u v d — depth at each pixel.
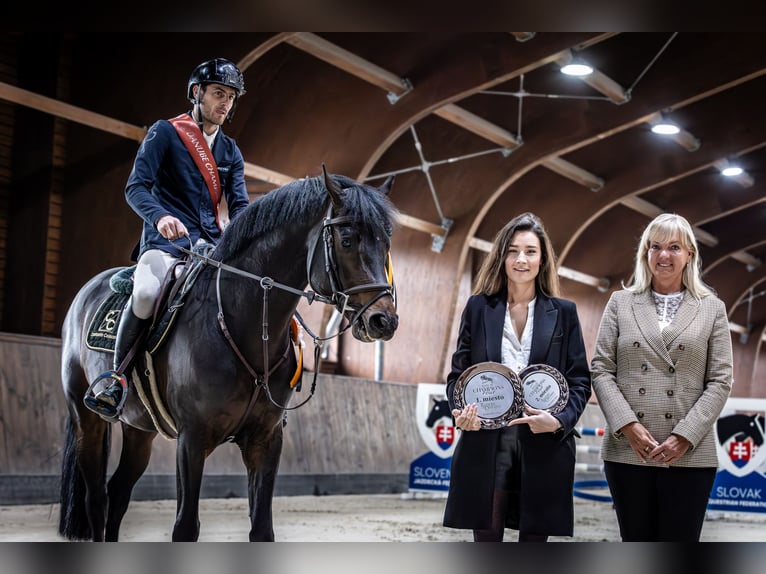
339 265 3.28
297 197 3.49
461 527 3.06
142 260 3.79
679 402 3.16
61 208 10.21
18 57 10.23
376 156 11.30
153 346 3.67
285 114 11.06
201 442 3.47
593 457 13.13
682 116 13.77
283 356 3.57
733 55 11.25
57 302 10.15
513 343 3.20
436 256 13.75
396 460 10.66
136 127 9.38
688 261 3.32
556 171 14.27
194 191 3.89
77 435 4.30
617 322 3.34
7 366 6.98
